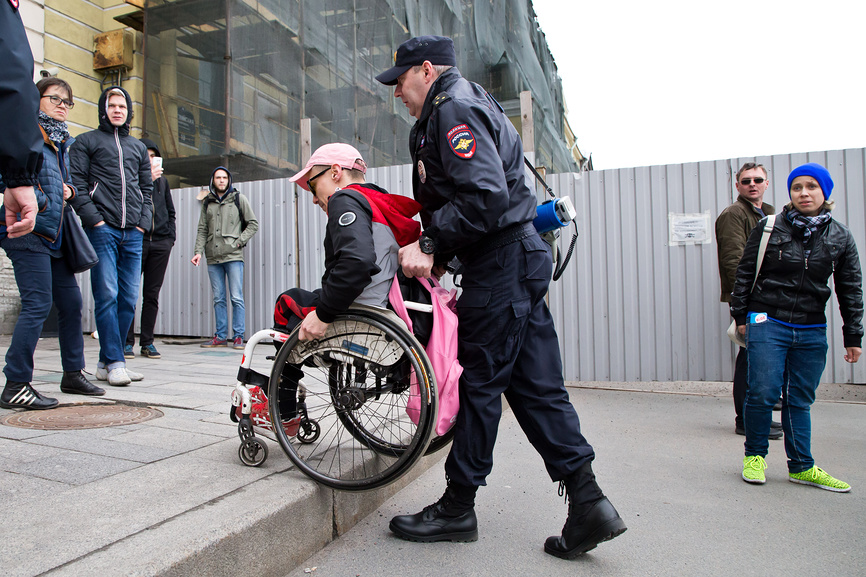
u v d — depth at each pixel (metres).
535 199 2.12
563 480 2.05
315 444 2.63
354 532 2.22
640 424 4.08
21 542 1.55
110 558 1.46
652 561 2.01
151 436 2.67
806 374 2.85
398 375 2.11
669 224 5.29
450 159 1.85
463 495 2.12
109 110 4.08
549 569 1.93
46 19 8.53
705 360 5.19
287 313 2.35
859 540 2.20
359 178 2.33
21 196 2.44
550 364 2.09
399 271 2.21
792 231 2.88
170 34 8.85
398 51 2.12
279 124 9.16
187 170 8.94
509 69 11.45
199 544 1.55
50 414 3.03
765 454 2.89
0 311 7.28
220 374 4.58
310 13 9.71
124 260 4.29
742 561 2.02
